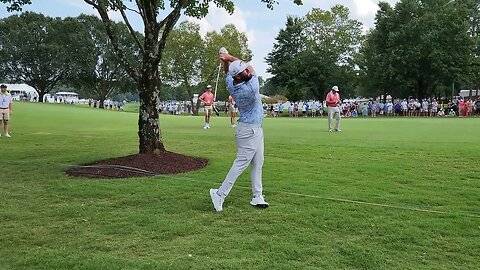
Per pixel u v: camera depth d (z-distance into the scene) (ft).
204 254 17.01
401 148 39.04
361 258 16.65
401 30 188.24
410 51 182.39
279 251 17.20
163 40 32.27
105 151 41.27
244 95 21.44
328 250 17.39
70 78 259.39
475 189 25.77
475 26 220.02
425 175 29.25
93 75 255.91
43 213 21.98
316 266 16.05
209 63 205.46
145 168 30.53
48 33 246.06
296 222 20.49
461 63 184.03
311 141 45.55
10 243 18.19
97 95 298.97
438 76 187.01
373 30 214.28
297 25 232.94
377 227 19.71
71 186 26.89
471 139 46.01
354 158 35.42
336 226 19.93
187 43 207.82
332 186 26.81
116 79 257.34
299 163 33.94
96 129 66.33
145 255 16.93
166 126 74.38
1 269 15.72
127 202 23.71
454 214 21.26
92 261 16.21
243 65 21.30
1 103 52.90
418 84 195.62
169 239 18.58
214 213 21.88
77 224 20.38
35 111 116.47
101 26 252.62
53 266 15.93
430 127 68.90
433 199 23.79
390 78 192.24
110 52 248.93
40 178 29.25
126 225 20.12
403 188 26.22
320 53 221.25
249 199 24.09
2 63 244.83
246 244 17.89
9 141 49.14
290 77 225.15
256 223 20.43
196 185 26.94
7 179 29.04
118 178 28.91
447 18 183.11
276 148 40.68
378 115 159.02
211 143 45.83
